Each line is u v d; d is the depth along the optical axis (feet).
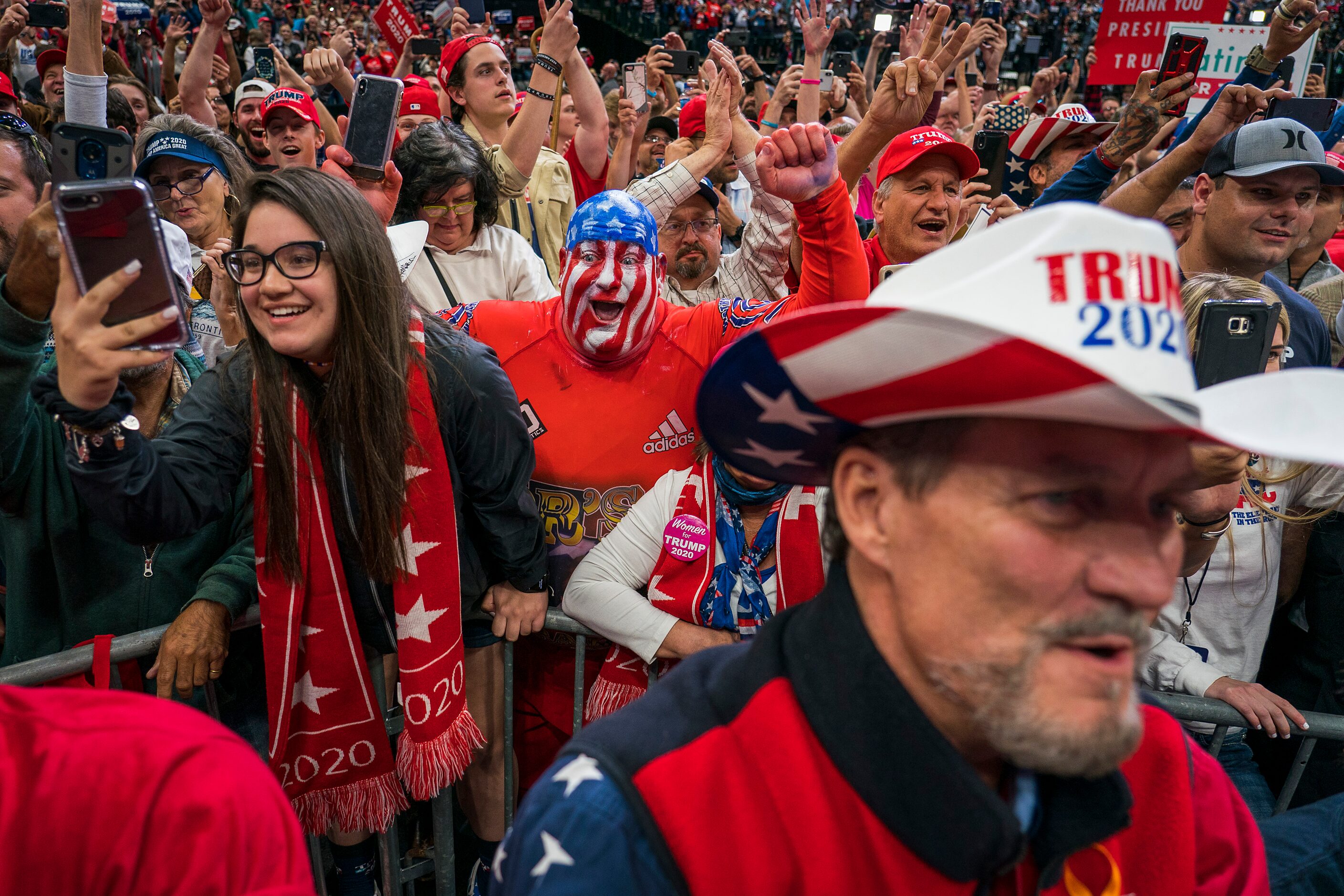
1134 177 9.68
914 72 8.81
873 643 2.56
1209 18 17.04
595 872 2.49
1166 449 2.22
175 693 6.15
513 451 6.17
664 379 7.15
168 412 6.48
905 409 2.32
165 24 29.99
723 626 6.36
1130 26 17.90
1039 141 14.35
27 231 4.66
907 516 2.39
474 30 19.19
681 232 10.17
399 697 7.27
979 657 2.28
